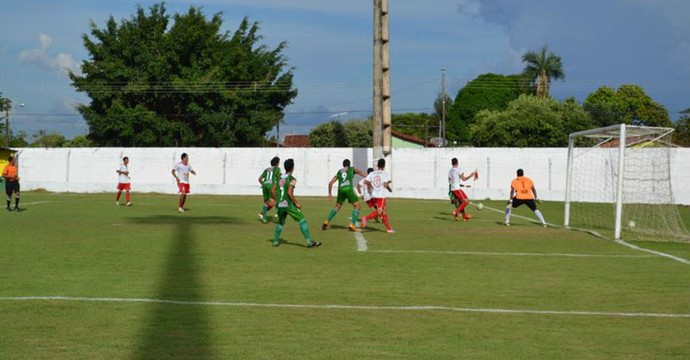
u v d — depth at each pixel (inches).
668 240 683.4
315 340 274.5
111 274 427.8
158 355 249.3
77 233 674.2
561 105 2496.3
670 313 332.8
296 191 1584.6
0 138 2775.6
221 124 2144.4
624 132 693.9
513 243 636.7
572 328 300.5
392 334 285.7
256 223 817.5
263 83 2249.0
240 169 1611.7
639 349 266.8
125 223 796.6
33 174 1680.6
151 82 2087.8
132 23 2142.0
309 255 533.0
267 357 248.8
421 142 2888.8
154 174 1642.5
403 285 403.9
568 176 829.8
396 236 689.6
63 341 267.1
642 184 1187.3
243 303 344.8
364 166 1569.9
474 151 1521.9
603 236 713.0
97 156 1660.9
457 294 377.7
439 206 1235.9
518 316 323.6
